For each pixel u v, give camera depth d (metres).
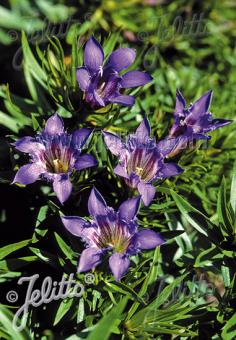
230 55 0.59
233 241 0.39
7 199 0.43
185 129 0.40
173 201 0.40
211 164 0.46
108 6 0.53
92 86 0.38
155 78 0.50
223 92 0.53
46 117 0.42
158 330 0.38
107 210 0.36
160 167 0.38
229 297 0.39
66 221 0.36
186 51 0.57
